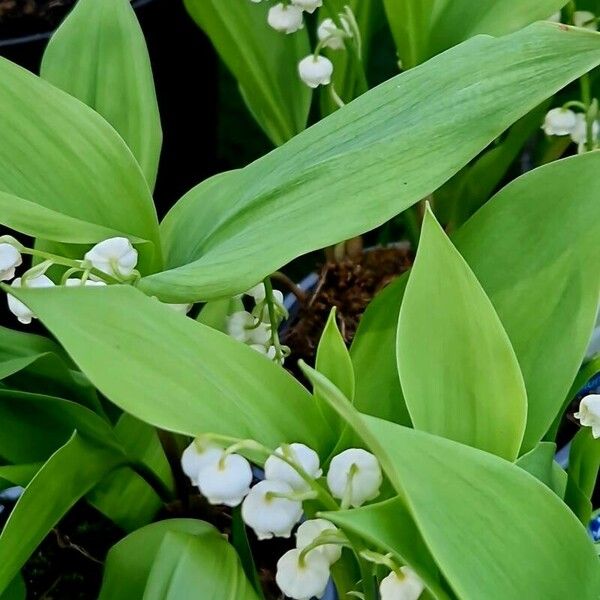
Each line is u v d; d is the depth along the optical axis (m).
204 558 0.33
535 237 0.33
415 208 0.46
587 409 0.32
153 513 0.39
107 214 0.35
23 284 0.34
